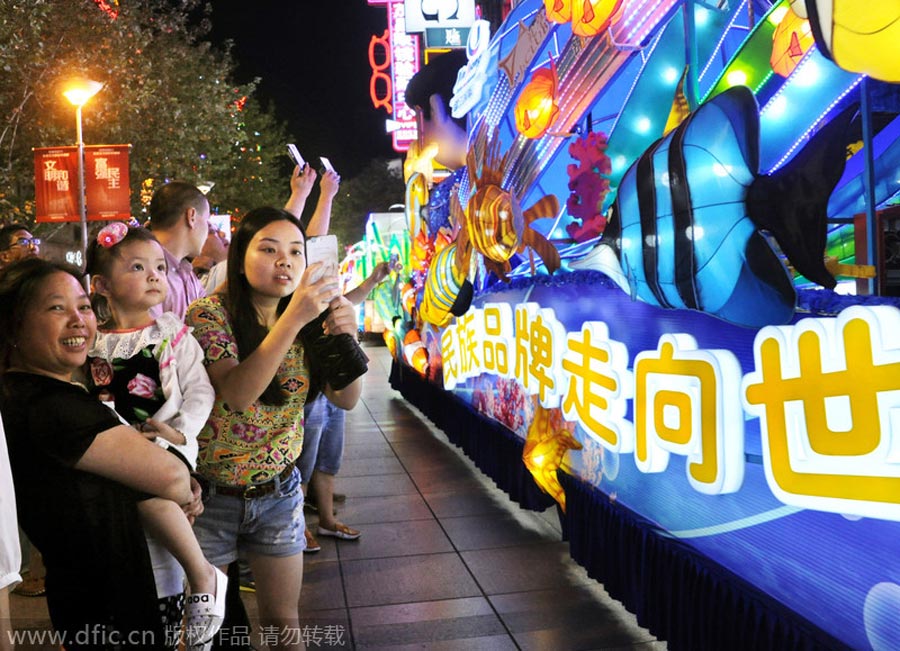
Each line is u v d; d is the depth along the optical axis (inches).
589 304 157.9
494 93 219.6
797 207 93.5
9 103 535.8
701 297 110.5
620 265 134.7
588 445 159.2
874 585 82.2
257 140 1134.4
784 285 94.8
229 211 1034.1
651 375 123.6
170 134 693.9
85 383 86.9
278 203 1127.0
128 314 92.6
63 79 542.0
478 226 229.8
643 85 150.2
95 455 74.4
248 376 87.4
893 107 93.6
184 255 132.0
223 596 87.8
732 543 108.5
